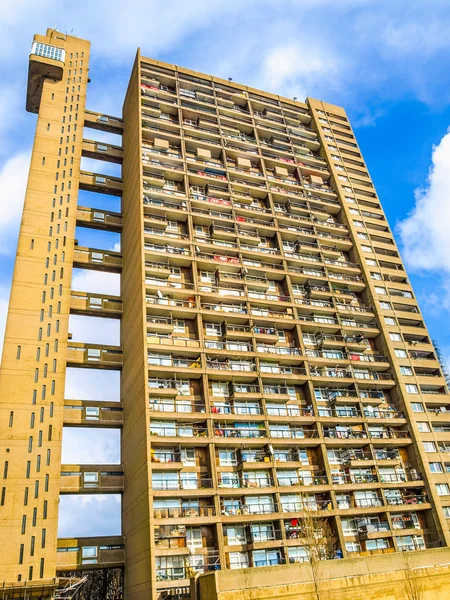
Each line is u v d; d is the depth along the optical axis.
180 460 45.50
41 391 49.00
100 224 63.62
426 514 53.19
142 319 50.03
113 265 61.22
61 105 68.12
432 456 56.66
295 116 81.56
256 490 45.94
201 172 65.44
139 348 49.69
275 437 49.97
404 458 56.66
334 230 70.75
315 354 58.88
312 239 68.12
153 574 39.12
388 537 49.78
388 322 65.06
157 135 65.12
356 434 54.75
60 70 69.81
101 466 49.56
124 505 48.81
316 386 57.31
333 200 75.25
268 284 59.75
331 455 53.34
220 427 48.94
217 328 55.34
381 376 61.34
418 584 38.00
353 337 62.81
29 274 54.59
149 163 61.06
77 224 62.91
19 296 52.94
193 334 53.62
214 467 45.72
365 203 76.56
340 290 66.00
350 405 57.19
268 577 34.38
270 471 49.34
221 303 57.00
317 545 41.09
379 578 37.34
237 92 77.44
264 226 64.38
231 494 45.09
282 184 70.69
